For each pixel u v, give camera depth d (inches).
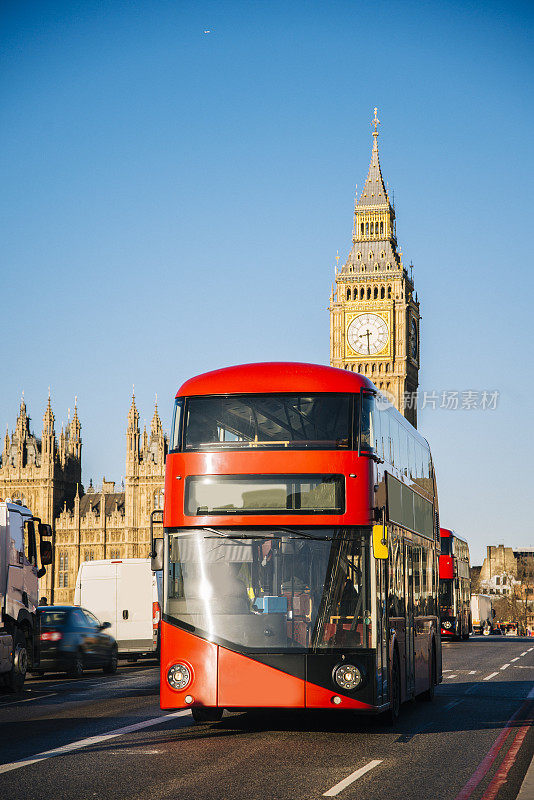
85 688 1105.4
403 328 6131.9
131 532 5821.9
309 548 657.6
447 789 495.2
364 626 652.1
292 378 687.7
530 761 580.4
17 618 1049.5
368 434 685.3
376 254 6264.8
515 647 2224.4
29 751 599.8
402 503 805.9
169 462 682.8
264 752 602.9
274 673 638.5
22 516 1071.6
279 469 666.8
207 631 647.8
